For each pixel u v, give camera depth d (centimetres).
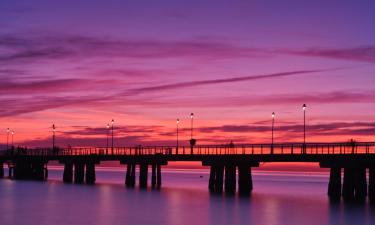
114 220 5503
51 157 10838
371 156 6231
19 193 8144
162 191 8425
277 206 6394
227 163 7669
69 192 8256
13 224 5322
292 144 6800
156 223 5322
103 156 9681
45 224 5312
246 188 7694
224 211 6016
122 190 8544
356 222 5172
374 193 6406
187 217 5634
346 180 6438
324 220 5316
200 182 13200
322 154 6550
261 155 7081
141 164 9238
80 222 5412
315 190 9931
